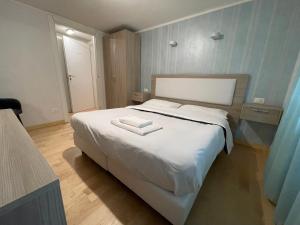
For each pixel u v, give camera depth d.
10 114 1.20
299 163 0.90
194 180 0.86
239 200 1.26
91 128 1.45
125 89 3.44
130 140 1.12
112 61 3.54
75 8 2.41
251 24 2.04
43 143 2.18
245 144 2.37
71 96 4.00
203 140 1.16
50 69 2.78
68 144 2.16
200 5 2.22
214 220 1.07
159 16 2.62
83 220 1.03
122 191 1.31
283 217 0.98
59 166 1.64
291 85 1.79
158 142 1.08
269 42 1.96
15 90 2.43
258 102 2.17
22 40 2.39
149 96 3.48
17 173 0.48
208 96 2.52
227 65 2.33
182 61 2.81
